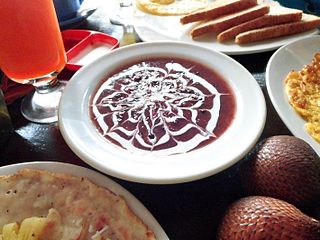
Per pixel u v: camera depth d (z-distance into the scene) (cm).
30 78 30
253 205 19
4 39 28
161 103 29
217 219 22
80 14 44
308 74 34
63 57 32
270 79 33
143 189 24
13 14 27
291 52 37
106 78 32
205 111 28
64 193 22
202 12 45
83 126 26
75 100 28
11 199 21
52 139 29
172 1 50
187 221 22
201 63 33
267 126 29
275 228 18
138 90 31
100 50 39
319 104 31
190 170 22
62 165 23
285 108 30
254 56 39
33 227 20
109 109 28
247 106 28
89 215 21
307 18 44
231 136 25
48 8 29
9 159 27
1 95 28
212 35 43
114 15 46
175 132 26
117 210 21
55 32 30
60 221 20
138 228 20
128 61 33
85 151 24
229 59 32
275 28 41
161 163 23
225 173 25
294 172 20
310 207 21
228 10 45
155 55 34
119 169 22
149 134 26
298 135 27
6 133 28
